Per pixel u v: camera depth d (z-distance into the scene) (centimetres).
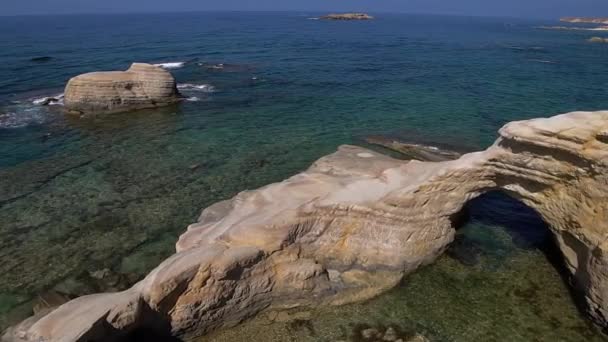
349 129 2800
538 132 1192
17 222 1648
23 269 1382
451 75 4841
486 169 1343
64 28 12962
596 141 1095
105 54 6106
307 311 1198
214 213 1559
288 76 4678
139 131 2775
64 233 1580
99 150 2417
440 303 1216
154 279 1030
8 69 4669
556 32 14588
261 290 1157
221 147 2467
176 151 2406
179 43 7838
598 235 1107
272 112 3219
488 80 4534
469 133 2716
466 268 1357
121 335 971
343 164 1803
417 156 2327
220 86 4106
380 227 1309
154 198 1845
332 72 4975
